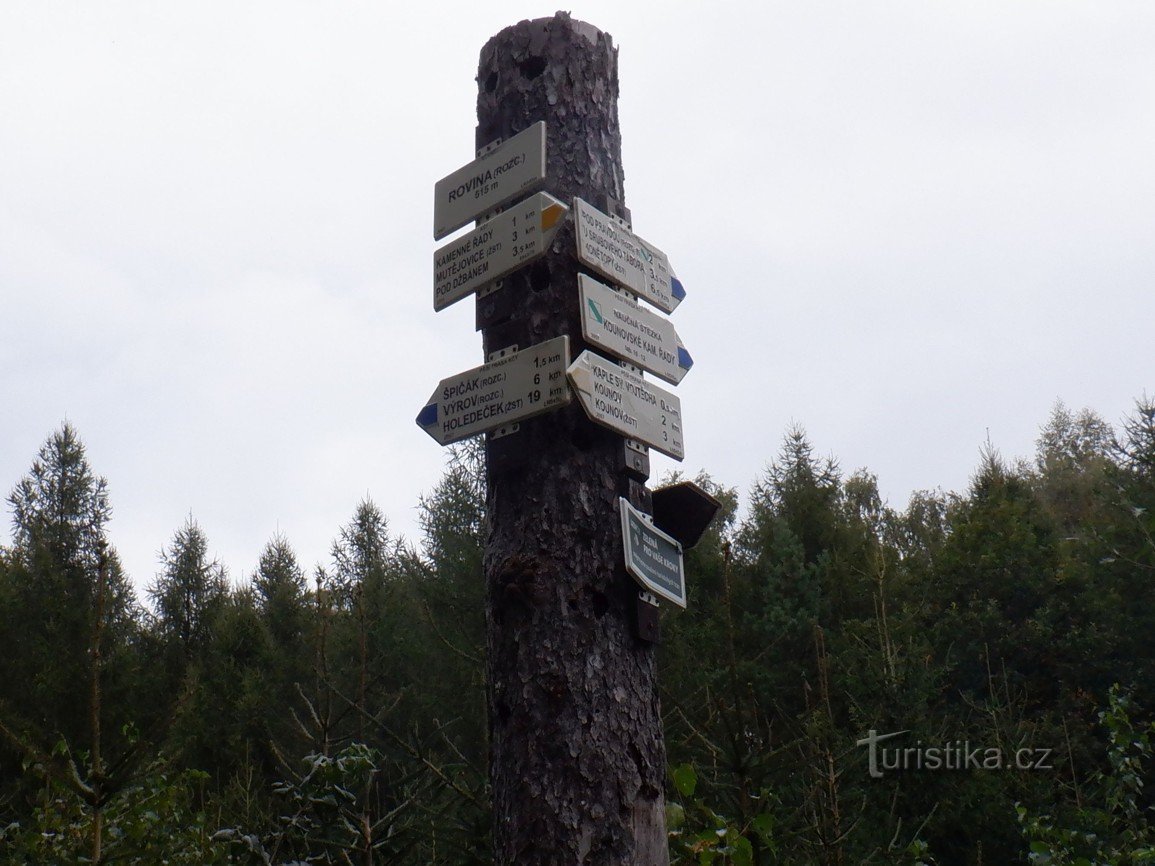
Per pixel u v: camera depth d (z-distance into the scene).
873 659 12.18
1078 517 32.50
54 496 26.58
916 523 33.50
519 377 3.61
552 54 4.02
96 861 5.27
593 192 3.89
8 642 19.34
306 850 6.71
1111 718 9.50
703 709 7.27
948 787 11.12
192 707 18.30
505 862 3.27
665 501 3.86
